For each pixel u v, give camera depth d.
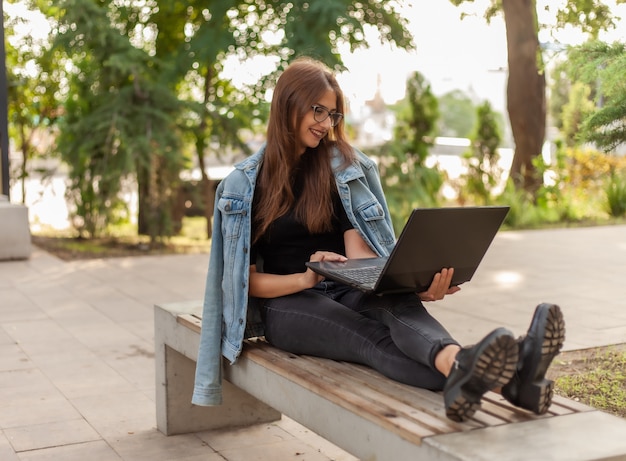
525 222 11.63
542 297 6.29
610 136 4.15
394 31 10.67
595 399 3.63
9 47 11.12
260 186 2.74
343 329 2.47
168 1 10.74
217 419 3.44
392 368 2.28
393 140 11.88
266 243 2.80
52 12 10.84
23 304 6.25
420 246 2.23
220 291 2.83
